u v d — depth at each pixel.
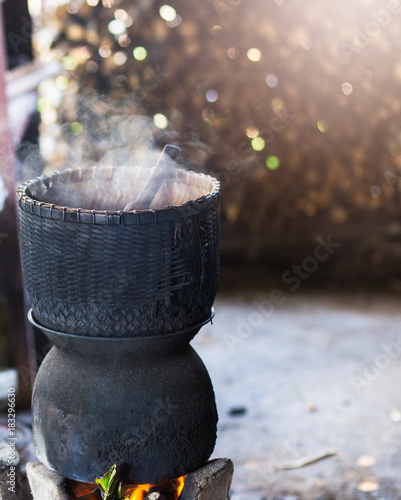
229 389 3.40
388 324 4.05
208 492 1.67
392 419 3.13
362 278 4.64
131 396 1.57
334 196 4.65
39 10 4.05
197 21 4.25
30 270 1.57
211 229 1.60
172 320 1.55
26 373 2.65
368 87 4.40
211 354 3.73
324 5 4.25
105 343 1.55
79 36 4.11
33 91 2.96
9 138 2.47
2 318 3.00
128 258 1.48
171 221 1.49
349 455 2.88
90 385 1.58
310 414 3.18
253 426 3.09
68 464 1.61
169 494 1.76
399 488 2.65
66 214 1.47
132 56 4.26
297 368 3.59
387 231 4.64
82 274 1.49
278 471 2.77
